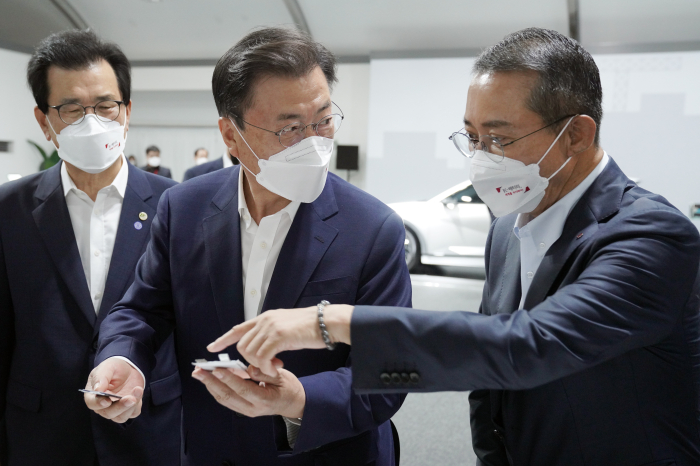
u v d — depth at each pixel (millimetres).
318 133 1019
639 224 836
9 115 8516
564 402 895
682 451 876
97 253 1492
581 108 911
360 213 1096
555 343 732
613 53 7641
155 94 10375
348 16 8203
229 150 1103
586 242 888
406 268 1104
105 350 1050
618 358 862
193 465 1119
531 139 913
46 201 1451
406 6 7840
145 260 1212
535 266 1011
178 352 1150
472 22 7973
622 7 7230
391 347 764
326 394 919
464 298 5379
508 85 903
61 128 1435
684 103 7434
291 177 1010
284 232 1099
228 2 8180
